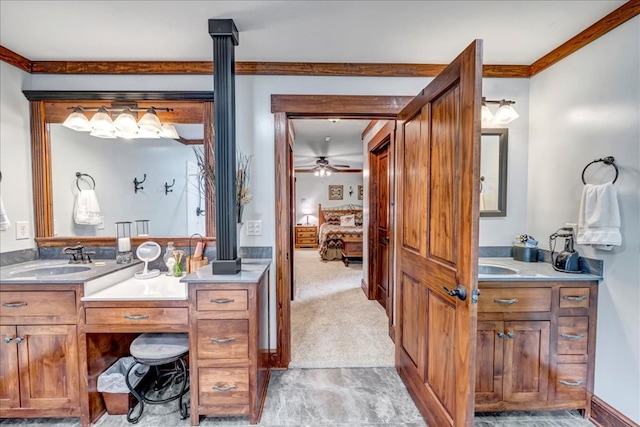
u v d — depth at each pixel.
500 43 2.03
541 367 1.79
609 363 1.71
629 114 1.61
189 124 2.32
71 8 1.64
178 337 1.91
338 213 8.48
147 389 2.09
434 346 1.68
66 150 2.34
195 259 2.18
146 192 2.37
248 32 1.89
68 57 2.19
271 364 2.33
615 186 1.68
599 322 1.78
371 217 3.90
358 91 2.32
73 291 1.73
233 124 1.88
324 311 3.57
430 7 1.65
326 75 2.30
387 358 2.51
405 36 1.95
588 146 1.86
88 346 1.75
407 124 2.11
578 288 1.79
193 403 1.74
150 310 1.74
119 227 2.39
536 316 1.79
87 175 2.37
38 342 1.74
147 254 2.17
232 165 1.87
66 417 1.83
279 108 2.29
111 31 1.87
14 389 1.74
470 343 1.34
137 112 2.31
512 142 2.39
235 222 1.92
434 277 1.67
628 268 1.62
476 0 1.60
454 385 1.46
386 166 3.65
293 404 1.94
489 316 1.78
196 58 2.22
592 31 1.82
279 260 2.32
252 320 1.73
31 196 2.27
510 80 2.37
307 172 8.45
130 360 2.01
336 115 2.36
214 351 1.73
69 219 2.36
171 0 1.58
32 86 2.25
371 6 1.65
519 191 2.41
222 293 1.72
